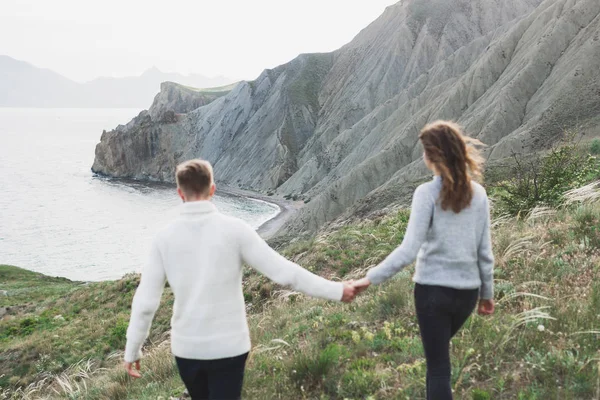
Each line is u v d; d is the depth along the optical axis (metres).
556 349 4.35
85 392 9.26
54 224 95.00
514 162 27.70
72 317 24.06
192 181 3.21
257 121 148.62
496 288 6.01
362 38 161.25
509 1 146.38
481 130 72.19
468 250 3.23
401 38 142.12
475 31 142.12
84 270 65.44
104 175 164.62
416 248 3.17
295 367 5.09
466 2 149.25
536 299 5.43
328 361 5.01
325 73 158.25
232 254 3.12
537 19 85.69
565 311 4.97
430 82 108.25
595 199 9.79
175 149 159.25
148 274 3.19
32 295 34.38
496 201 13.11
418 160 71.88
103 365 15.98
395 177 71.06
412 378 4.36
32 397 14.03
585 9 78.44
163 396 6.06
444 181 3.16
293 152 131.38
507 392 4.03
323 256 14.37
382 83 135.00
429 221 3.24
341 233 17.48
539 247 7.23
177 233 3.15
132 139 160.00
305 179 114.31
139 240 81.75
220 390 3.09
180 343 3.10
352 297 3.29
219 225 3.15
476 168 3.28
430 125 3.32
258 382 5.29
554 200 10.62
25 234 87.12
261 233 81.25
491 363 4.46
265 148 138.25
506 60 87.12
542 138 55.81
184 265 3.10
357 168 83.12
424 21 146.62
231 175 139.00
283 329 7.78
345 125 128.88
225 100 163.25
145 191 133.88
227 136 152.62
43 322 23.98
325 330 6.29
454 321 3.42
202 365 3.07
